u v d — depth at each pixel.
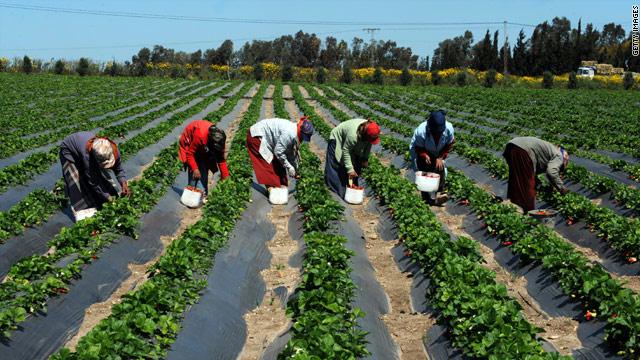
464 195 13.98
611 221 11.27
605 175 17.44
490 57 94.81
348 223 12.20
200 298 8.19
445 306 7.82
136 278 9.65
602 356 7.04
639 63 105.75
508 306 7.21
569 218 12.46
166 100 40.16
